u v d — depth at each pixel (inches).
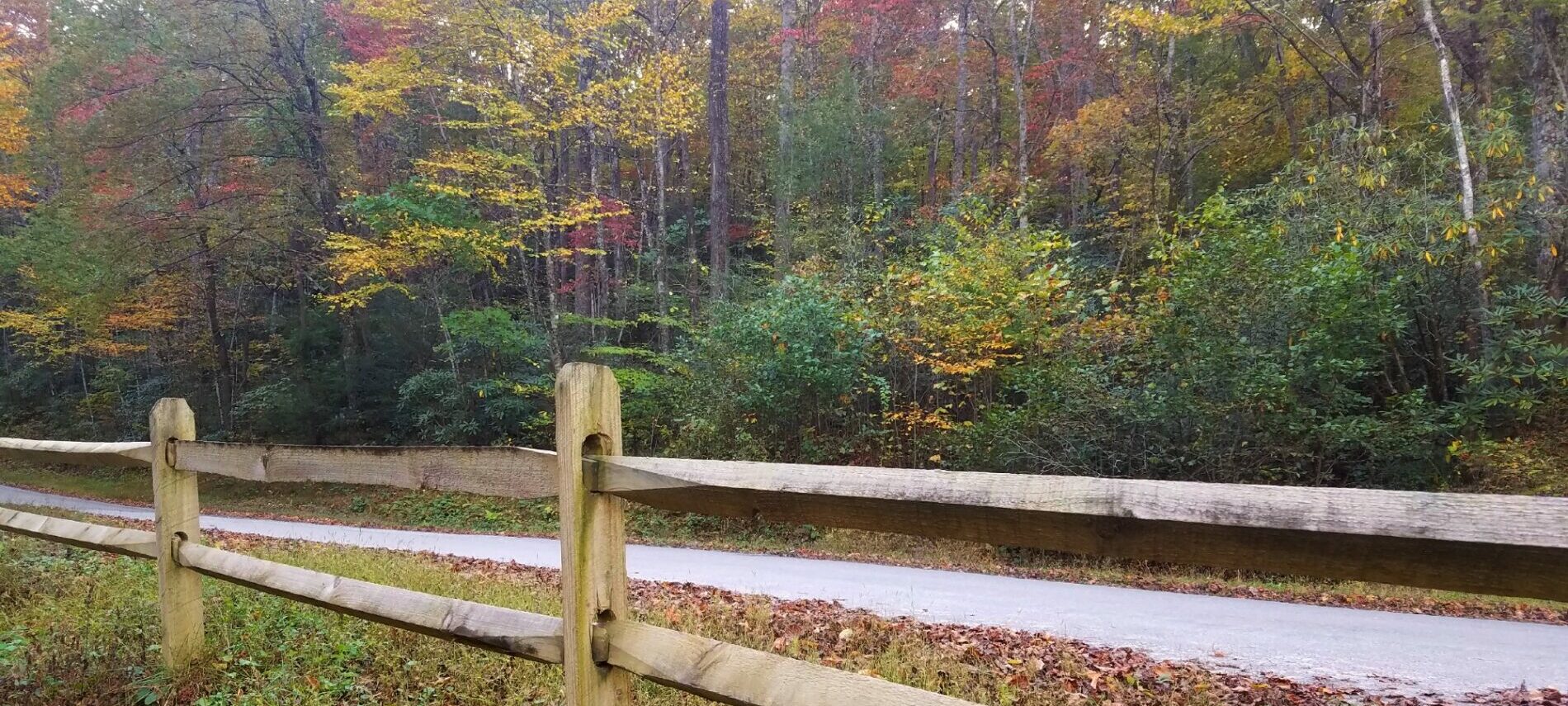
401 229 518.9
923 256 531.8
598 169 790.5
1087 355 425.4
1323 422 359.3
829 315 462.9
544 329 610.2
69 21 637.9
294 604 149.9
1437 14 462.9
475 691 115.8
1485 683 166.9
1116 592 266.8
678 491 62.1
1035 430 413.4
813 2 932.0
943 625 202.7
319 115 676.1
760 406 476.4
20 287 871.1
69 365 981.2
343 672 121.0
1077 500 45.2
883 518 53.5
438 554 315.3
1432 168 422.6
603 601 68.4
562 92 521.3
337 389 709.9
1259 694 155.9
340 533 428.8
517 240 538.3
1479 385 361.7
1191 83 676.7
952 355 439.8
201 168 667.4
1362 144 411.5
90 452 136.5
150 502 613.0
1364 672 173.2
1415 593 264.4
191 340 859.4
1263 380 354.0
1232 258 380.5
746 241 877.2
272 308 845.8
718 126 673.6
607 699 68.2
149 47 651.5
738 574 292.0
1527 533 34.0
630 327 734.5
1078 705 141.9
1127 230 671.8
